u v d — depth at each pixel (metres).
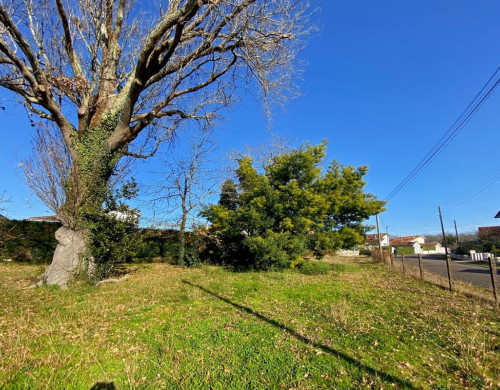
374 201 19.81
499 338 4.73
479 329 5.17
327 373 3.58
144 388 3.23
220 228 16.97
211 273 14.30
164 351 4.21
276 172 16.09
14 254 16.97
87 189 10.35
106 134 11.10
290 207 15.34
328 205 16.19
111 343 4.55
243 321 5.74
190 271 15.50
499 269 20.17
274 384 3.31
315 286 10.30
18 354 3.96
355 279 12.71
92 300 7.73
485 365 3.78
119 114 11.81
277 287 9.96
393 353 4.21
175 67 10.93
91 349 4.27
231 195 18.78
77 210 10.20
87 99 11.43
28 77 9.19
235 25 9.58
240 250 17.30
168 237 20.22
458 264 26.31
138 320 5.82
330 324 5.57
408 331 5.16
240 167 18.11
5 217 15.52
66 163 10.30
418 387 3.27
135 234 11.90
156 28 9.07
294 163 15.92
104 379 3.41
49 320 5.69
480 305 7.14
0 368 3.56
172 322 5.70
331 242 16.06
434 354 4.18
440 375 3.58
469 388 3.25
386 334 5.01
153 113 11.30
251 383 3.32
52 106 9.87
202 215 18.30
